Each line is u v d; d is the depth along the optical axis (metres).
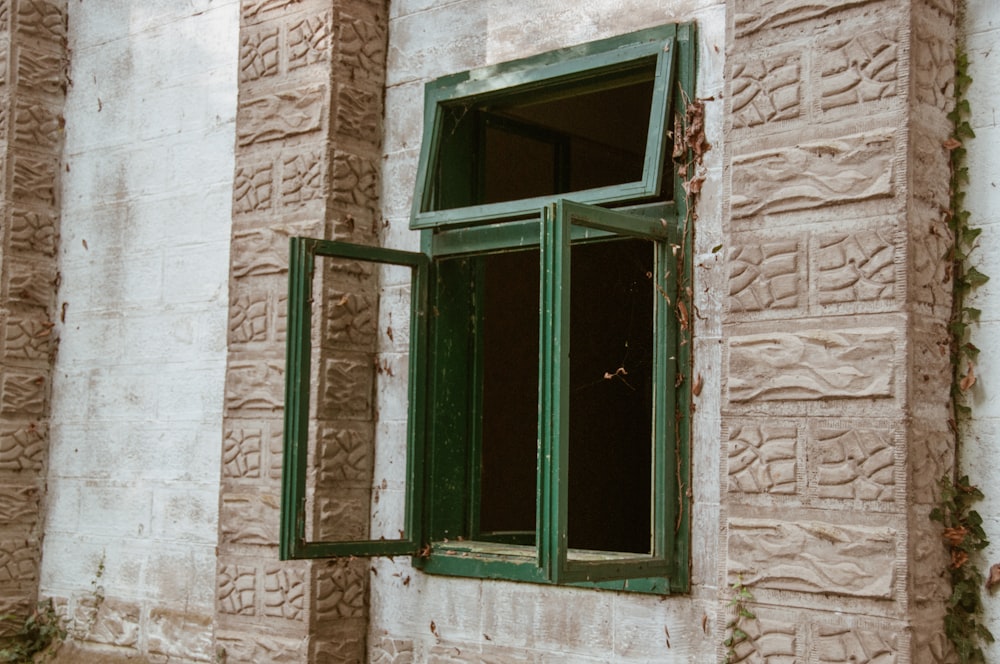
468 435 6.08
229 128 6.88
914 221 4.38
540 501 4.61
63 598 7.46
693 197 5.13
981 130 4.52
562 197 4.95
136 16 7.48
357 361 6.14
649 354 8.91
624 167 8.08
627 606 5.20
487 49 5.95
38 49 7.77
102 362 7.45
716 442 5.00
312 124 6.21
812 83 4.61
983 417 4.46
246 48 6.54
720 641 4.71
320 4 6.23
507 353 7.50
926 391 4.39
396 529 6.04
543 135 6.83
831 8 4.57
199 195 7.00
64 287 7.73
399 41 6.32
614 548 8.57
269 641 6.09
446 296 6.06
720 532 4.72
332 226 6.13
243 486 6.32
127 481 7.20
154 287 7.19
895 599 4.28
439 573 5.83
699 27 5.20
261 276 6.37
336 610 6.02
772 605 4.56
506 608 5.60
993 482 4.42
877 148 4.43
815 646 4.45
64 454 7.61
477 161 6.25
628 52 5.36
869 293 4.41
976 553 4.43
